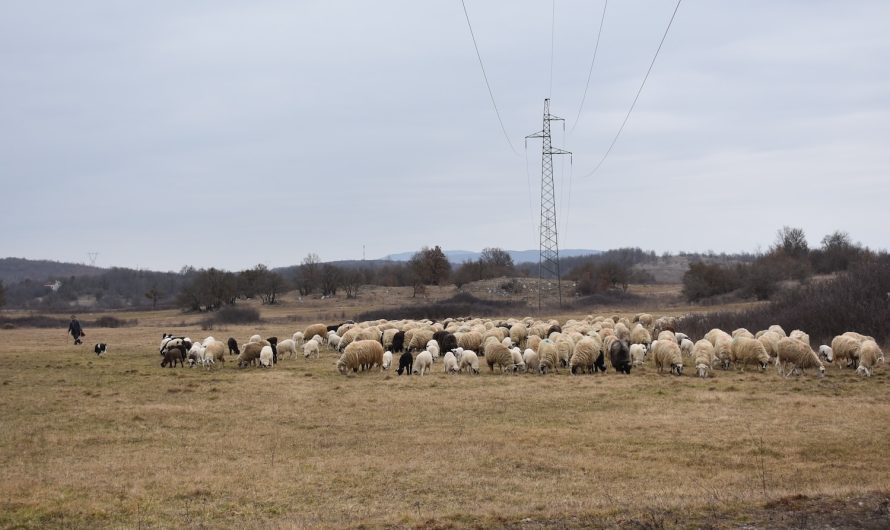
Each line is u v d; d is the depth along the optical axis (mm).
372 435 20016
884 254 66500
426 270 137875
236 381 30484
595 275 118875
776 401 23859
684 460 16906
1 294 120562
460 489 14594
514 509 12875
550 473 15898
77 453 18125
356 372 33344
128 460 17344
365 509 13203
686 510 12320
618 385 27922
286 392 27312
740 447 18031
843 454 17156
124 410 23719
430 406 24062
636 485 14773
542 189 89250
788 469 15953
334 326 55062
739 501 12852
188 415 22922
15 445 18984
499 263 157625
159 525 12477
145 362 39406
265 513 13195
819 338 43250
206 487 14883
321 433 20406
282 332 64125
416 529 11727
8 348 49406
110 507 13586
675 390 26453
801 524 11281
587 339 32875
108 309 129250
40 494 14453
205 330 67875
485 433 20016
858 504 12352
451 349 38594
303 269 130125
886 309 42344
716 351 34062
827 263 96812
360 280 132750
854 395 25000
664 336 36875
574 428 20453
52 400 25781
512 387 27766
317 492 14523
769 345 34594
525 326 49531
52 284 186125
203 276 112688
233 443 19141
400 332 43625
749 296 87875
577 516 12156
